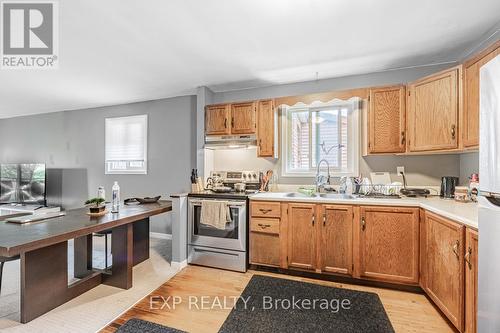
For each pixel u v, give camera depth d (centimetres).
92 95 385
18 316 184
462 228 154
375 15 187
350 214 236
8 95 380
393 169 287
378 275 227
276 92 340
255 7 178
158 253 328
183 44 232
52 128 487
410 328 172
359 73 300
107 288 229
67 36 215
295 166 336
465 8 178
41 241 152
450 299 167
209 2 172
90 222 194
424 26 201
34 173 472
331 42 228
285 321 179
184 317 185
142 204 288
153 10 181
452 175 265
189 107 392
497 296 109
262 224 265
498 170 108
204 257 281
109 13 184
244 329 171
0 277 212
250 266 279
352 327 172
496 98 110
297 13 185
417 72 280
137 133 425
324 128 326
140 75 305
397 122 255
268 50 243
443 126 220
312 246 248
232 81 328
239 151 355
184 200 286
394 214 223
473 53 244
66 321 179
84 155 462
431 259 196
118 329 171
